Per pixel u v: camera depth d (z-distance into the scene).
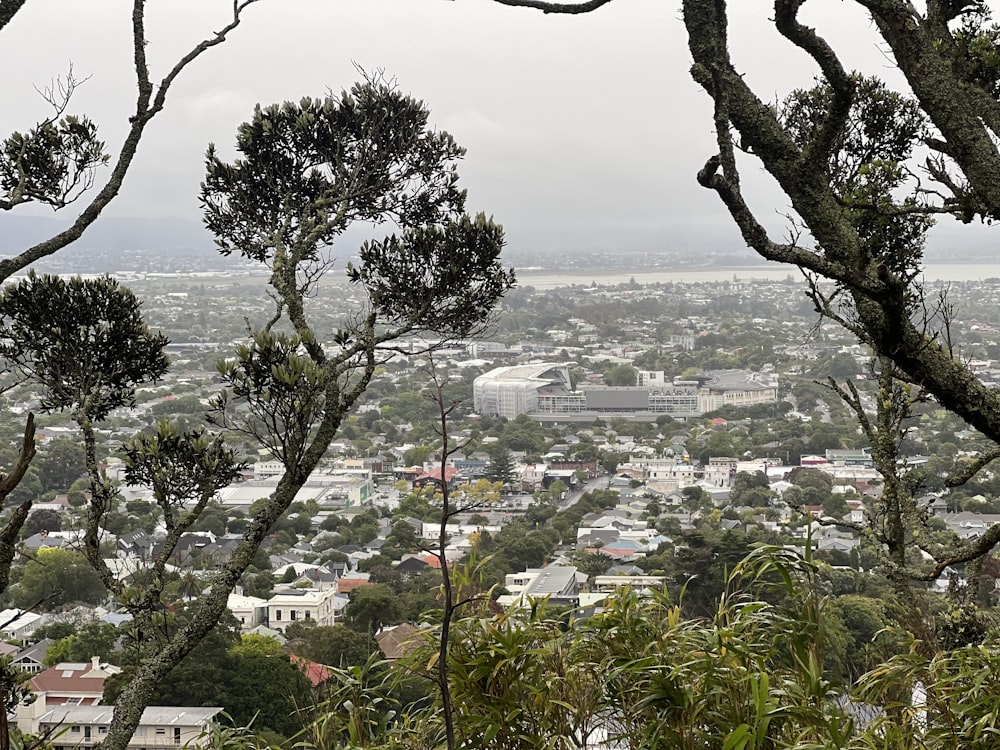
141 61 5.85
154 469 6.39
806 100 6.85
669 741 3.38
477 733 3.60
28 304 6.76
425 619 3.94
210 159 8.09
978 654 3.64
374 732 3.98
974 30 5.13
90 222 5.69
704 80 3.62
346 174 8.14
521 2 3.98
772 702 3.28
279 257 7.65
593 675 3.72
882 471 6.36
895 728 3.40
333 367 6.71
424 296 7.16
